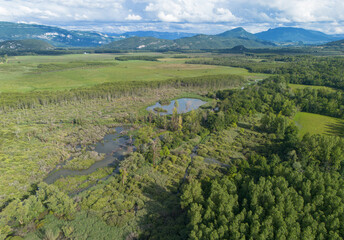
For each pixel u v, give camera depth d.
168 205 74.75
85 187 84.94
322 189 67.75
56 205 68.69
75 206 72.06
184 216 68.88
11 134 124.56
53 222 66.44
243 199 67.12
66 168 96.88
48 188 73.69
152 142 116.38
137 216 69.94
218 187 70.25
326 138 94.31
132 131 137.88
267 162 96.56
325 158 88.50
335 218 56.44
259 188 67.75
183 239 59.09
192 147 119.19
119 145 120.50
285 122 128.75
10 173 89.19
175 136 126.44
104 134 132.88
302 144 98.31
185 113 169.38
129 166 97.06
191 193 70.88
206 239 53.97
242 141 124.19
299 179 73.38
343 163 85.25
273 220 58.38
